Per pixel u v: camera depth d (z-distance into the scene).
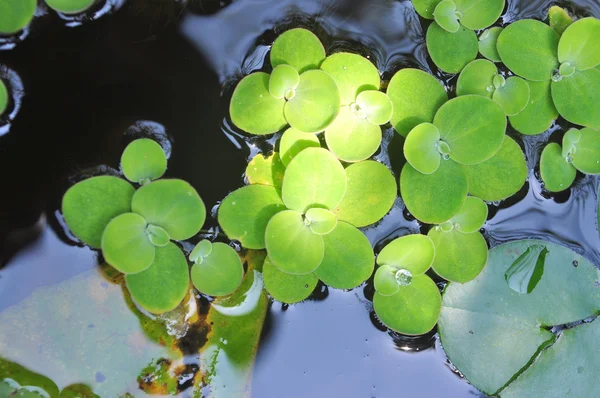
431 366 0.58
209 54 0.58
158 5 0.58
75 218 0.56
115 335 0.57
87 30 0.57
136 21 0.57
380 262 0.58
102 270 0.57
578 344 0.58
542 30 0.58
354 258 0.57
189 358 0.57
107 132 0.57
